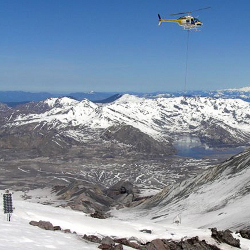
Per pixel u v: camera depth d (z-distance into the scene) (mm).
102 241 32281
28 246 24875
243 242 44469
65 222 41781
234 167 177125
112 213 188250
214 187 165750
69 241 30125
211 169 195375
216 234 42406
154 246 35750
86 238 32688
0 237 25969
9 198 35156
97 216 65062
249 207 112312
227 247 40250
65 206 183250
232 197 139000
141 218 159000
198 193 168375
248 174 155250
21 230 30375
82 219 46719
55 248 25938
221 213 119500
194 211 142625
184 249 37062
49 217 43312
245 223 90438
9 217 34969
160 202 192625
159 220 141000
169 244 37281
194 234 43125
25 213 41656
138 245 35938
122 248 30625
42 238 28641
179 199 177875
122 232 41875
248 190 136375
